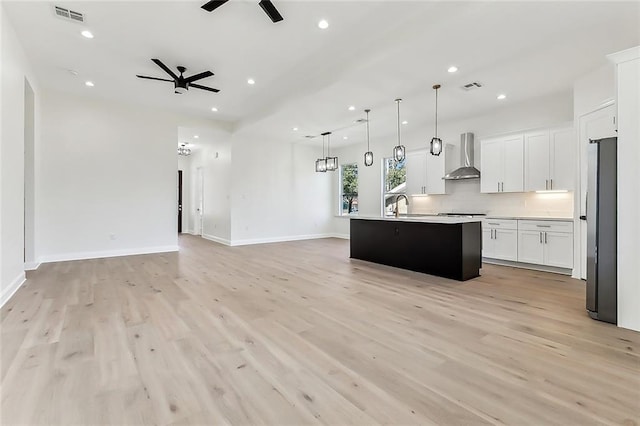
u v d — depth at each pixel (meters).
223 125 7.76
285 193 9.04
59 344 2.34
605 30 3.17
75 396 1.71
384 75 4.26
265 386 1.82
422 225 4.79
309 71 4.80
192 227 11.05
